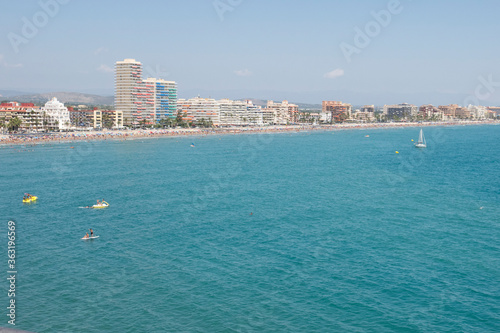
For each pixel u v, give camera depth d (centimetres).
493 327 5209
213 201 11662
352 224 9300
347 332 5138
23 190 13150
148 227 9162
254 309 5647
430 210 10438
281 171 17388
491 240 8106
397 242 8069
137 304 5781
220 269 6881
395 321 5350
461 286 6222
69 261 7225
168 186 13925
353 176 15988
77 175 16112
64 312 5572
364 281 6412
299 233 8688
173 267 6962
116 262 7181
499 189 13112
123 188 13525
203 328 5228
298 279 6500
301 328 5216
